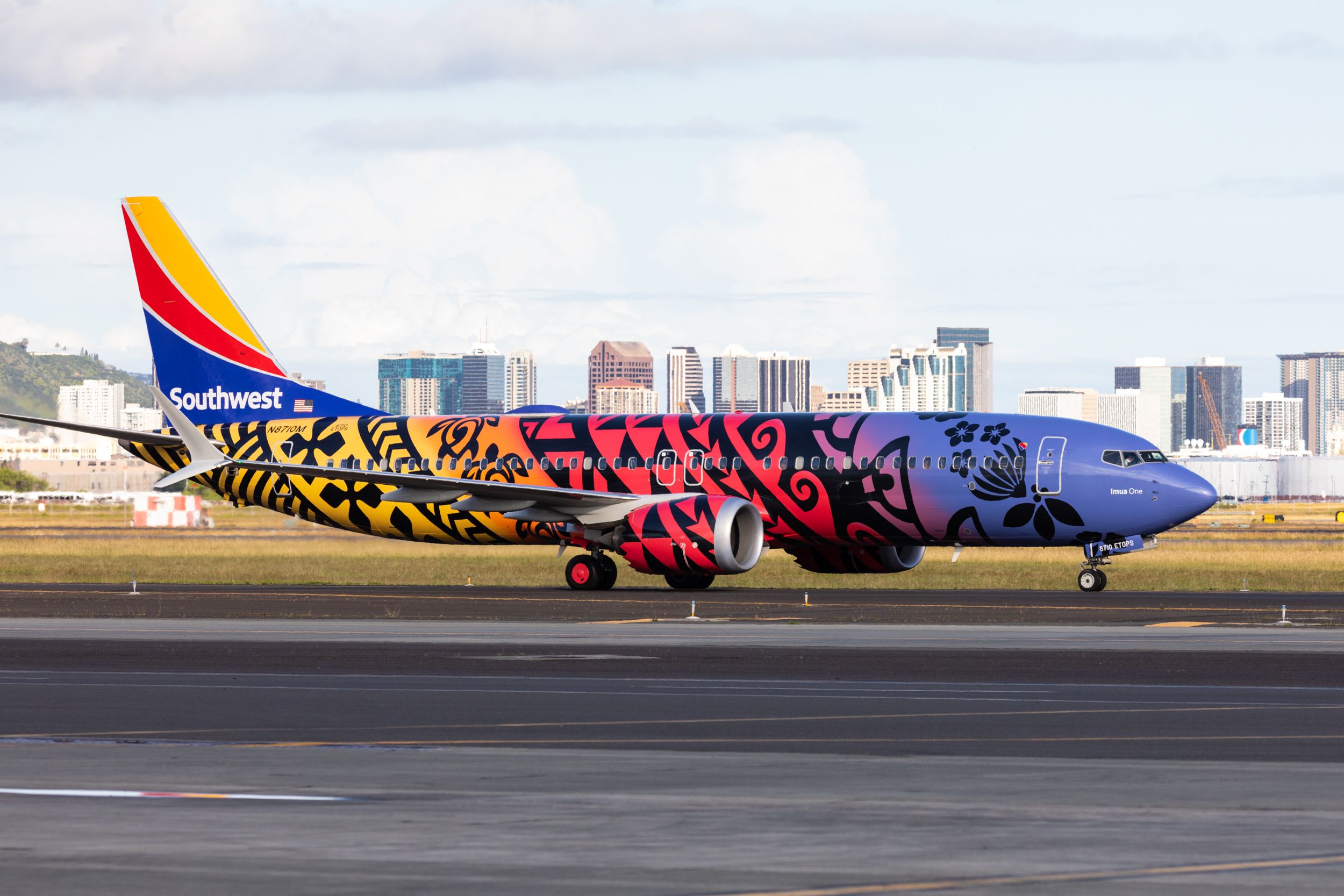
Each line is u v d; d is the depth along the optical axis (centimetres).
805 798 4256
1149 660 8031
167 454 16625
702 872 3356
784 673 7506
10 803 4184
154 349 16875
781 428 14638
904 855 3522
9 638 9506
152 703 6450
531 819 3953
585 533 14750
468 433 15650
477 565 18912
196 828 3841
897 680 7219
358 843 3659
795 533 14588
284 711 6191
